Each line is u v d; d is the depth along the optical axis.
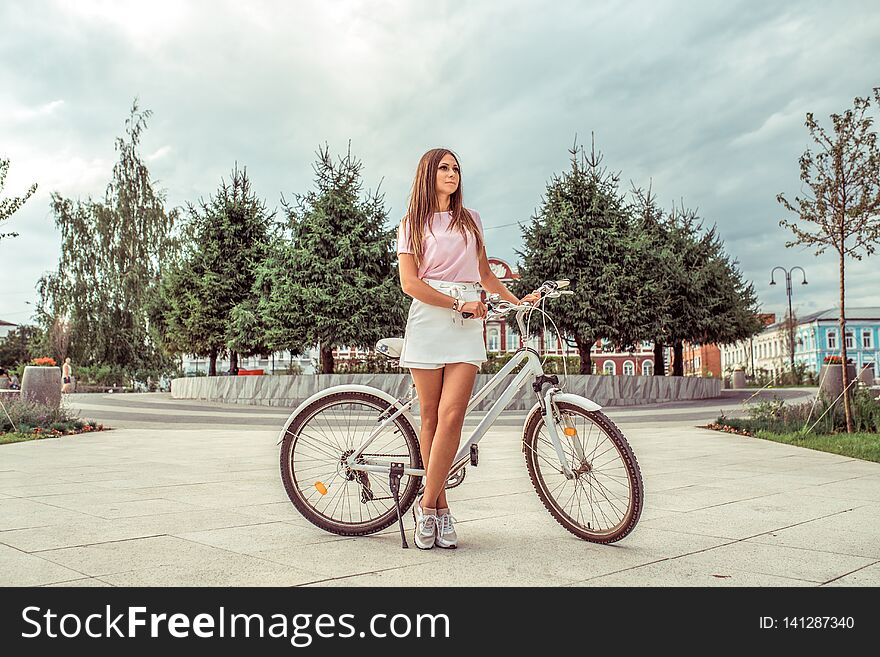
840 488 5.99
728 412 18.56
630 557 3.58
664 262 27.62
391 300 23.48
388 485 4.10
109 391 37.19
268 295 24.59
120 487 5.98
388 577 3.22
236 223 28.30
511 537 4.05
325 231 23.62
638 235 28.27
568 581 3.17
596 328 25.31
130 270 38.47
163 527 4.28
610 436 3.82
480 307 3.81
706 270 28.12
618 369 67.62
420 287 3.84
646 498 5.46
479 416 16.03
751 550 3.73
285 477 4.28
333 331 22.84
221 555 3.59
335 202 23.89
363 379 22.22
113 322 38.56
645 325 26.11
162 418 17.12
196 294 27.77
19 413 12.09
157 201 39.88
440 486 3.79
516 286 26.62
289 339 23.19
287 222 25.06
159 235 39.47
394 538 4.04
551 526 4.36
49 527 4.25
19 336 80.38
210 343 27.59
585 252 25.64
